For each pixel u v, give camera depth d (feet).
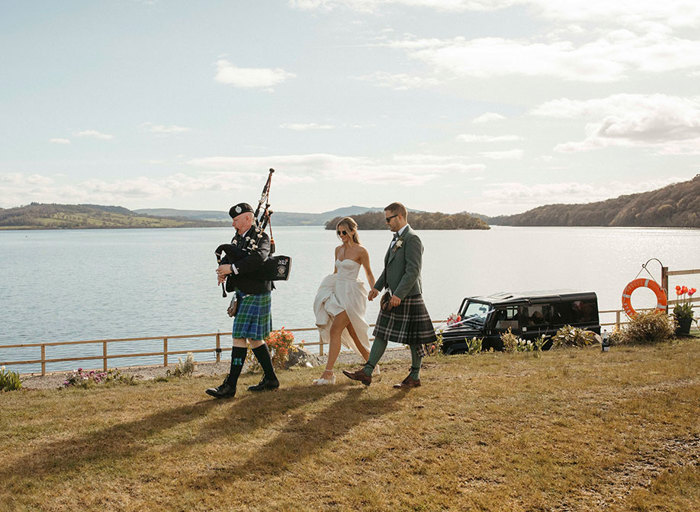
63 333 144.66
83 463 14.80
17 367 101.86
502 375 25.40
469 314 55.06
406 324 22.44
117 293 244.22
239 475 14.30
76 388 27.58
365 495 13.39
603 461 15.20
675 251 515.09
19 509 12.48
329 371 23.91
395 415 18.79
